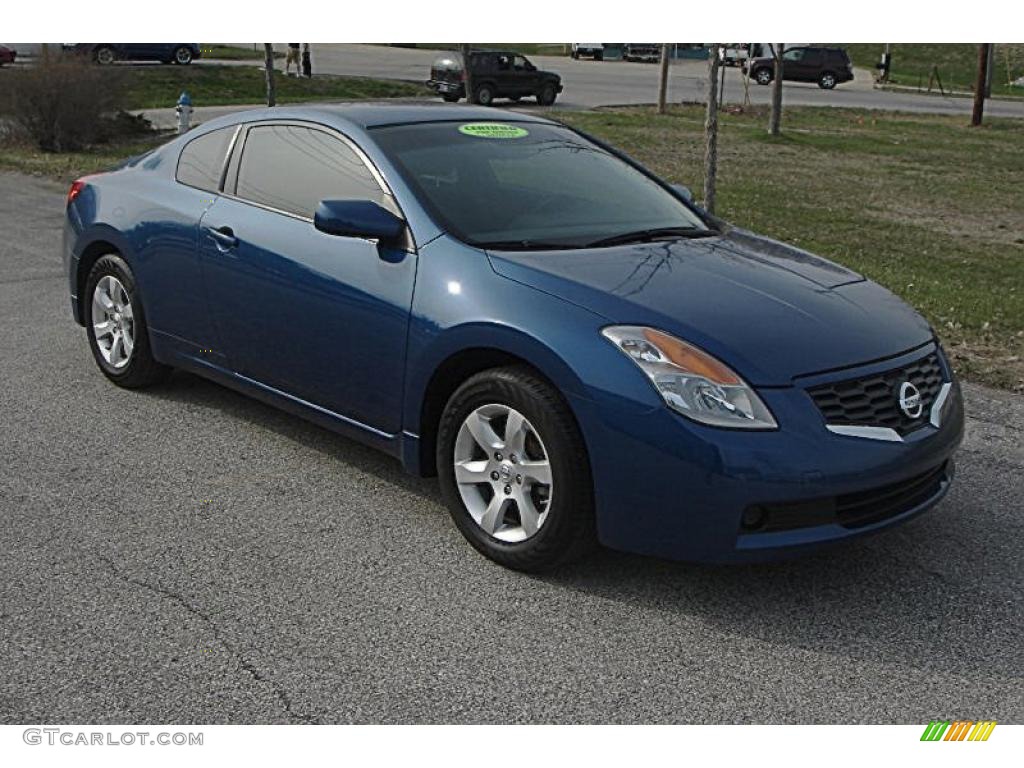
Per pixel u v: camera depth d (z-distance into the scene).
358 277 4.54
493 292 4.09
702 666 3.50
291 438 5.39
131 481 4.83
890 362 3.98
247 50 53.47
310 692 3.31
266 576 4.00
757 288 4.24
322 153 4.97
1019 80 56.97
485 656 3.52
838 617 3.81
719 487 3.60
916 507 4.01
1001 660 3.56
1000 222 14.80
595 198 4.94
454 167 4.78
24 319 7.51
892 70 61.81
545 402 3.86
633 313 3.88
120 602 3.79
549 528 3.91
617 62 58.16
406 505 4.65
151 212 5.63
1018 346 7.45
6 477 4.84
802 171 19.66
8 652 3.47
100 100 19.73
